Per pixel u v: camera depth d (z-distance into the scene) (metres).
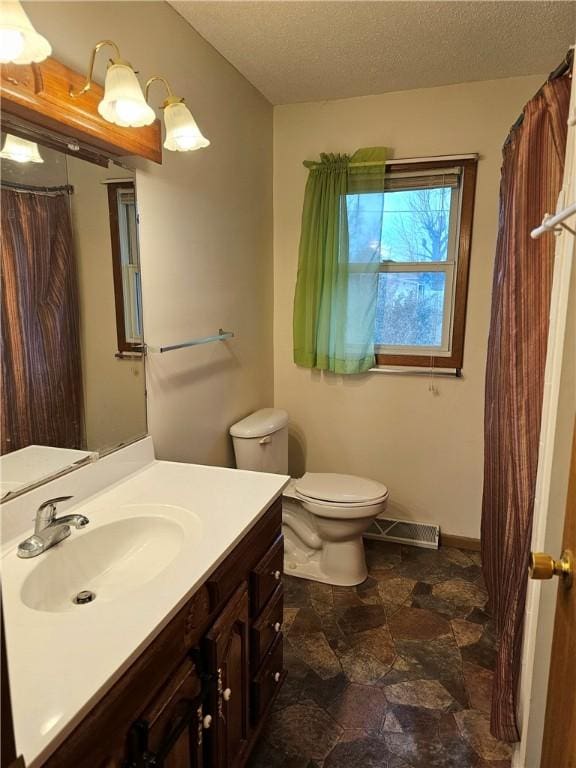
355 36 1.90
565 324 1.13
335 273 2.59
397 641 1.96
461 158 2.39
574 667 0.74
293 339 2.80
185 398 1.94
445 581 2.39
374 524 2.82
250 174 2.42
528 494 1.43
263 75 2.26
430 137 2.45
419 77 2.28
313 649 1.92
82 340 1.38
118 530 1.26
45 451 1.27
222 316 2.21
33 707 0.69
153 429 1.74
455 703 1.67
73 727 0.68
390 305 2.69
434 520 2.77
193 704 1.01
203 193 1.98
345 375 2.79
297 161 2.67
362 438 2.82
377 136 2.52
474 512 2.70
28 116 1.14
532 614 1.30
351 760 1.46
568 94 1.40
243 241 2.38
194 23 1.80
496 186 2.39
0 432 1.14
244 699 1.29
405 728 1.57
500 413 1.84
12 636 0.83
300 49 2.01
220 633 1.11
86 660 0.78
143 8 1.55
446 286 2.59
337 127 2.57
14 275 1.16
